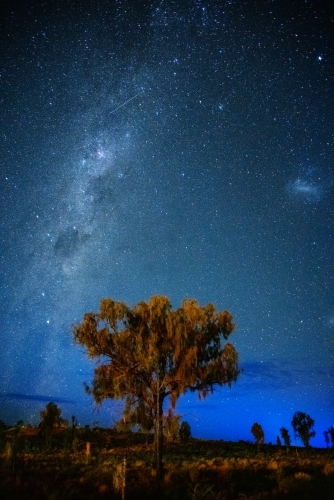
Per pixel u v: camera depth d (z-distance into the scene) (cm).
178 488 1700
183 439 3984
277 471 1936
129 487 1698
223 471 2053
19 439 2711
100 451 2955
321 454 3562
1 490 1575
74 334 2086
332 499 1472
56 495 1460
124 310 2088
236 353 2059
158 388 1936
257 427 4150
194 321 2088
